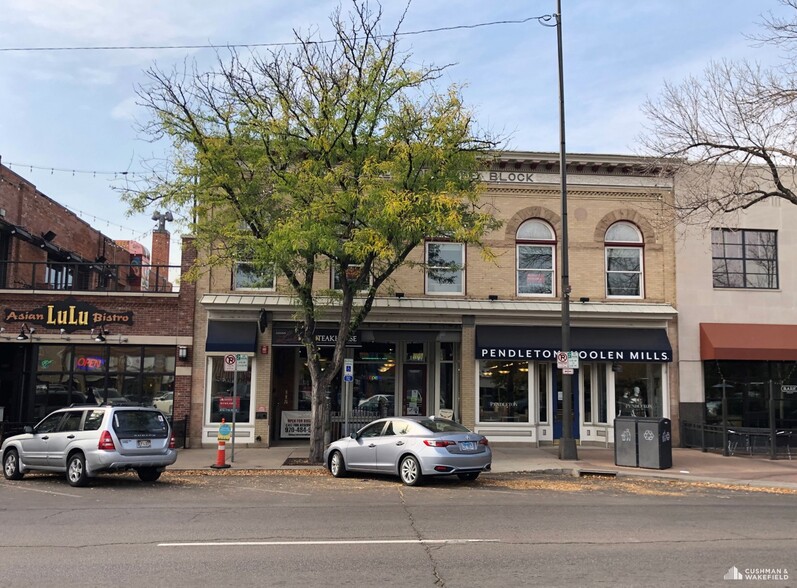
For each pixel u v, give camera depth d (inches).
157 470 557.0
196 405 782.5
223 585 243.8
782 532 345.1
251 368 786.2
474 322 813.9
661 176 794.2
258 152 629.6
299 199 604.4
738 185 748.6
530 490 513.0
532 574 258.5
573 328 821.9
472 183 657.0
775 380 844.0
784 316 850.1
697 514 401.4
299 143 633.6
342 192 585.0
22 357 805.2
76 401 795.4
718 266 857.5
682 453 761.0
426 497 466.0
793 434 721.0
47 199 1016.2
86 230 1179.3
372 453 558.6
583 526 358.0
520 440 811.4
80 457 522.6
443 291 823.7
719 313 842.8
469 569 266.1
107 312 794.8
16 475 569.6
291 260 622.8
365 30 618.8
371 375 866.8
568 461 674.8
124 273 1261.1
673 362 829.2
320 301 781.9
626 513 402.6
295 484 536.4
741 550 300.7
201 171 617.3
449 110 615.8
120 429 525.3
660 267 844.6
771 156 724.7
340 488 512.7
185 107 624.4
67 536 328.5
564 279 705.0
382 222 571.2
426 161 605.6
